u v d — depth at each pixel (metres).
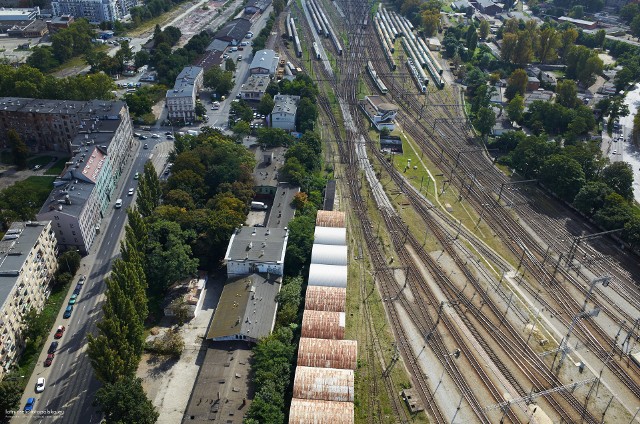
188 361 153.75
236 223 189.38
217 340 152.62
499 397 145.75
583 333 168.62
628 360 159.50
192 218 189.12
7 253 158.12
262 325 156.62
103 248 197.12
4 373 141.88
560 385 150.00
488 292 183.88
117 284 147.38
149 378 148.12
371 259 196.25
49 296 173.75
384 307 174.38
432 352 158.62
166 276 172.00
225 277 185.25
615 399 146.75
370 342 160.50
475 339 164.25
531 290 185.75
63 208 184.12
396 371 151.62
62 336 160.25
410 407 141.00
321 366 141.75
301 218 196.75
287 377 141.00
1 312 140.00
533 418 140.12
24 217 199.12
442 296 180.88
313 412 127.62
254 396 135.00
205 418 130.50
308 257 186.50
